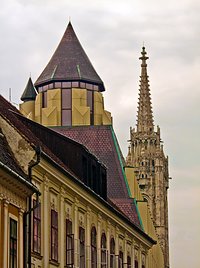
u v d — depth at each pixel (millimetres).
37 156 47000
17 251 43469
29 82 146500
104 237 67750
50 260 50938
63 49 146875
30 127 58062
